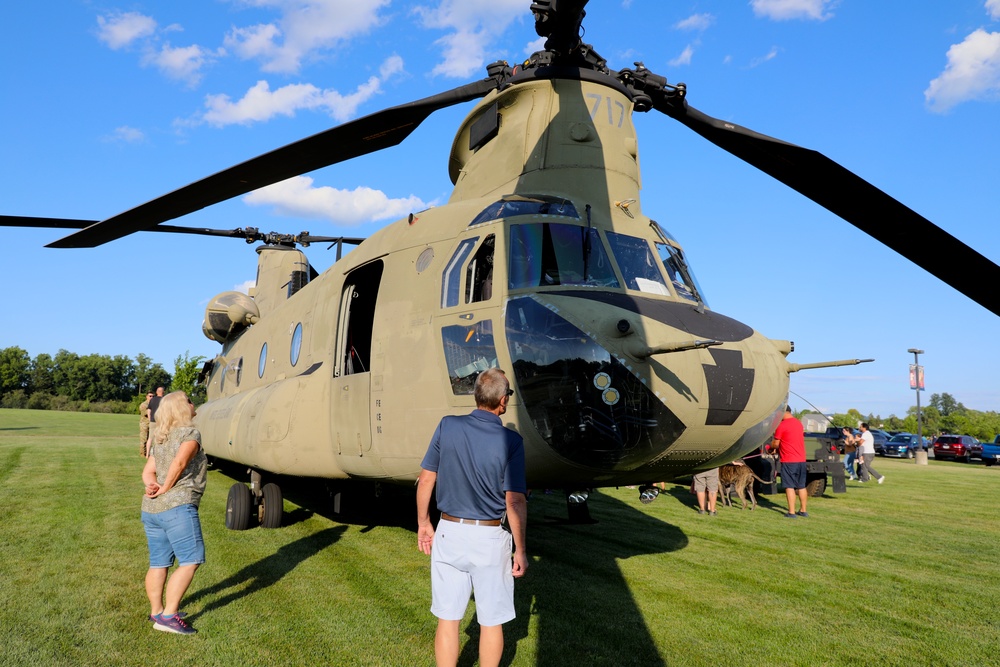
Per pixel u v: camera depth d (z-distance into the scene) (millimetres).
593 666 3617
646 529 8023
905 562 6586
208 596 4672
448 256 5375
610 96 5820
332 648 3764
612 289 4941
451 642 2934
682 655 3852
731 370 4676
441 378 5047
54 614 4188
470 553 2941
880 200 3916
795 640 4184
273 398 6672
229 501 7109
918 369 41688
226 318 11531
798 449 9773
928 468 24250
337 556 5930
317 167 5223
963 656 3967
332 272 7363
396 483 6051
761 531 8227
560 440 4387
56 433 24109
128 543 6133
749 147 4562
